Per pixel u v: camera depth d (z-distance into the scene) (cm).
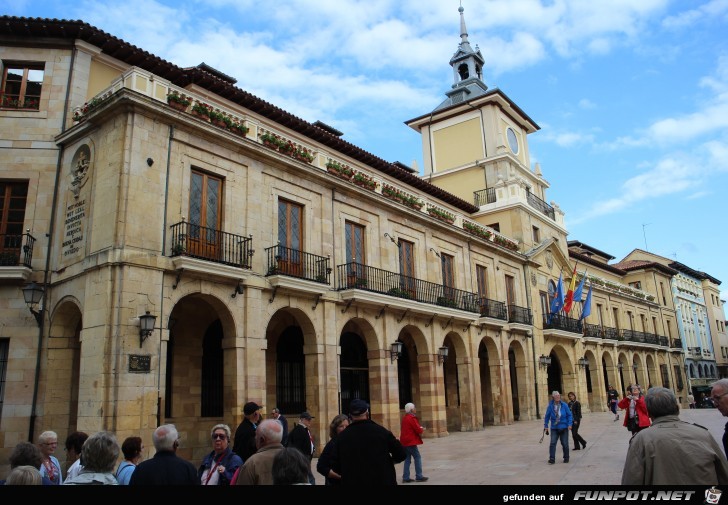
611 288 4438
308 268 1786
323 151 2048
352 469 557
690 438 404
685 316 5797
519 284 3047
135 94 1370
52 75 1612
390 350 2023
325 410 1717
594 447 1617
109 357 1238
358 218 2050
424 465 1424
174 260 1373
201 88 1802
